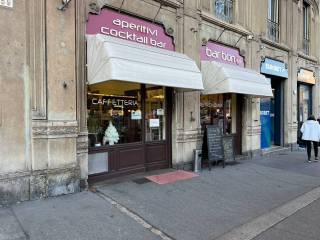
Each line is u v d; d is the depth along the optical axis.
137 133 8.05
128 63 6.21
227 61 10.41
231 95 11.02
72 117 6.07
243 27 11.14
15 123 5.42
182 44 8.59
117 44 6.38
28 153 5.57
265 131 13.30
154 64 6.77
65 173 5.97
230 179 7.82
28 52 5.56
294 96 14.70
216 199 6.19
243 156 11.12
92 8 6.63
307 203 6.22
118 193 6.25
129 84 7.86
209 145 8.98
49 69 5.75
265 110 13.30
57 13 5.86
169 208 5.57
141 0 7.60
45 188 5.73
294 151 13.87
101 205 5.52
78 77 6.33
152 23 7.93
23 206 5.30
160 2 8.01
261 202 6.14
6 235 4.26
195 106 9.02
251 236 4.60
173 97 8.59
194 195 6.36
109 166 7.36
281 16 13.77
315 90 17.16
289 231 4.82
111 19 7.05
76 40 6.25
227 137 9.91
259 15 12.04
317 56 17.44
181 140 8.66
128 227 4.71
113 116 7.56
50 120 5.75
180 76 7.27
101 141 7.33
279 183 7.70
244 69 10.38
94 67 6.27
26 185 5.53
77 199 5.77
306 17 16.70
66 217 4.93
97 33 6.77
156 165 8.38
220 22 9.86
